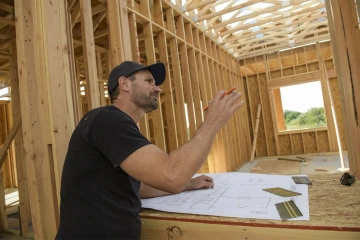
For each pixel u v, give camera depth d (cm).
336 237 69
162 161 87
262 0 415
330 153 666
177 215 95
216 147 500
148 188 120
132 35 293
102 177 96
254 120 770
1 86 645
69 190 98
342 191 98
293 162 601
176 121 399
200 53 476
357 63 102
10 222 392
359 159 110
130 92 120
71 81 154
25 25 169
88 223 92
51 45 144
